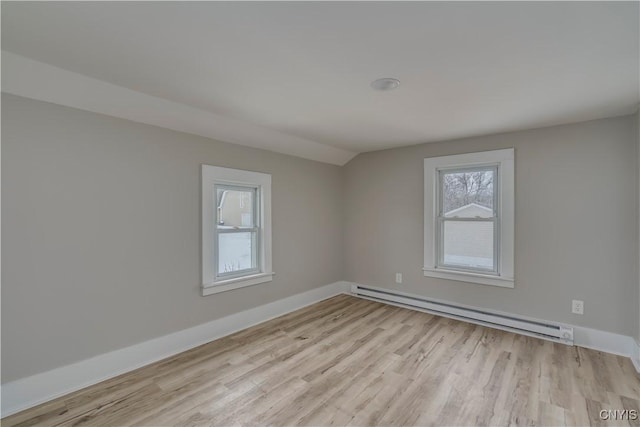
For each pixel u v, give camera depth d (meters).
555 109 2.52
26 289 1.97
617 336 2.66
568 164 2.88
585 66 1.79
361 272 4.43
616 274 2.67
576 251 2.85
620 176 2.65
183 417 1.86
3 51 1.66
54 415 1.88
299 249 3.96
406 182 3.94
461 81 2.01
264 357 2.62
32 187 1.99
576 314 2.85
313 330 3.21
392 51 1.65
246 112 2.64
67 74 1.92
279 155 3.70
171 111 2.50
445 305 3.56
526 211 3.09
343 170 4.62
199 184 2.91
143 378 2.29
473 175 3.50
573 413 1.88
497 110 2.56
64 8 1.29
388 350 2.73
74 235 2.16
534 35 1.48
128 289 2.44
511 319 3.12
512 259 3.16
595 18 1.34
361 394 2.08
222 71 1.89
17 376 1.93
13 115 1.91
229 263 3.23
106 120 2.31
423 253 3.80
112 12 1.31
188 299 2.82
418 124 2.95
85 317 2.21
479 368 2.41
